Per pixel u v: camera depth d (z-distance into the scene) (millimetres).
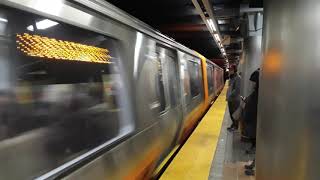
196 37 18125
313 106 1775
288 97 1862
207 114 10422
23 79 1933
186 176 4145
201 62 11031
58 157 2238
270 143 2002
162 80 5082
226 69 38906
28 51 1966
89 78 2703
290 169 1869
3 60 1778
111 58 3113
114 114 3127
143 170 3871
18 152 1875
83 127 2592
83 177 2398
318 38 1756
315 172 1781
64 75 2348
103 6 2855
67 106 2385
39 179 2006
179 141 6457
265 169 2070
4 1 1686
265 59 2092
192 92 8383
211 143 6117
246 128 5137
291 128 1852
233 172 4840
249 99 5016
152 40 4465
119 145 3086
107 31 2932
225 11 9281
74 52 2463
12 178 1816
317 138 1768
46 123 2141
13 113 1851
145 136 3891
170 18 14180
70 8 2299
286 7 1866
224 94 20938
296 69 1824
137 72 3717
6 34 1795
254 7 7648
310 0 1769
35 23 2012
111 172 2877
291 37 1842
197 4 6316
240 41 13922
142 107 3822
